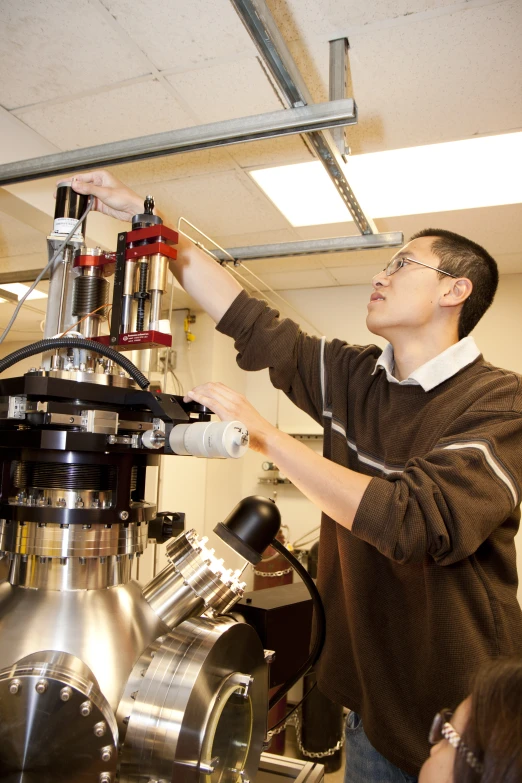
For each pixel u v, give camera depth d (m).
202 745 0.65
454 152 2.17
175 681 0.66
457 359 1.08
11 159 1.95
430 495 0.83
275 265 3.32
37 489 0.78
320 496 0.88
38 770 0.64
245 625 0.76
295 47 1.59
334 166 1.70
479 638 0.94
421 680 0.97
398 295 1.18
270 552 3.32
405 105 1.83
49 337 0.91
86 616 0.73
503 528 1.04
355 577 1.05
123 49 1.61
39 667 0.63
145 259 0.88
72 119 1.98
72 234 0.92
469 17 1.45
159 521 0.94
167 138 1.48
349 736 1.12
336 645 1.11
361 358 1.23
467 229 2.80
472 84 1.72
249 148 2.09
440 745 0.44
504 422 0.92
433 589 0.95
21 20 1.51
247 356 1.27
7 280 2.87
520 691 0.39
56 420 0.71
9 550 0.76
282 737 2.44
